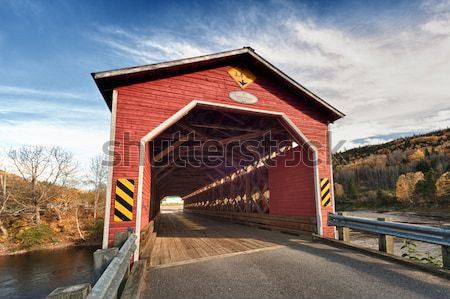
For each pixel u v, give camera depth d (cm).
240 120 857
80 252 1961
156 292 345
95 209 2677
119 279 223
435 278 369
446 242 377
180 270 446
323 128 773
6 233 2092
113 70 530
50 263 1677
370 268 422
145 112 564
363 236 915
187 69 630
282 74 707
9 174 2514
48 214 2558
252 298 319
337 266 438
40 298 1166
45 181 2645
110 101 615
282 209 920
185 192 3108
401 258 445
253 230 1036
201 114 824
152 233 797
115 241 402
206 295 332
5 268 1577
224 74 676
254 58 688
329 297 314
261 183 1123
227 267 457
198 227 1245
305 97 754
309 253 540
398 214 3694
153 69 569
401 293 319
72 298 132
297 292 333
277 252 560
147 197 636
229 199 1557
